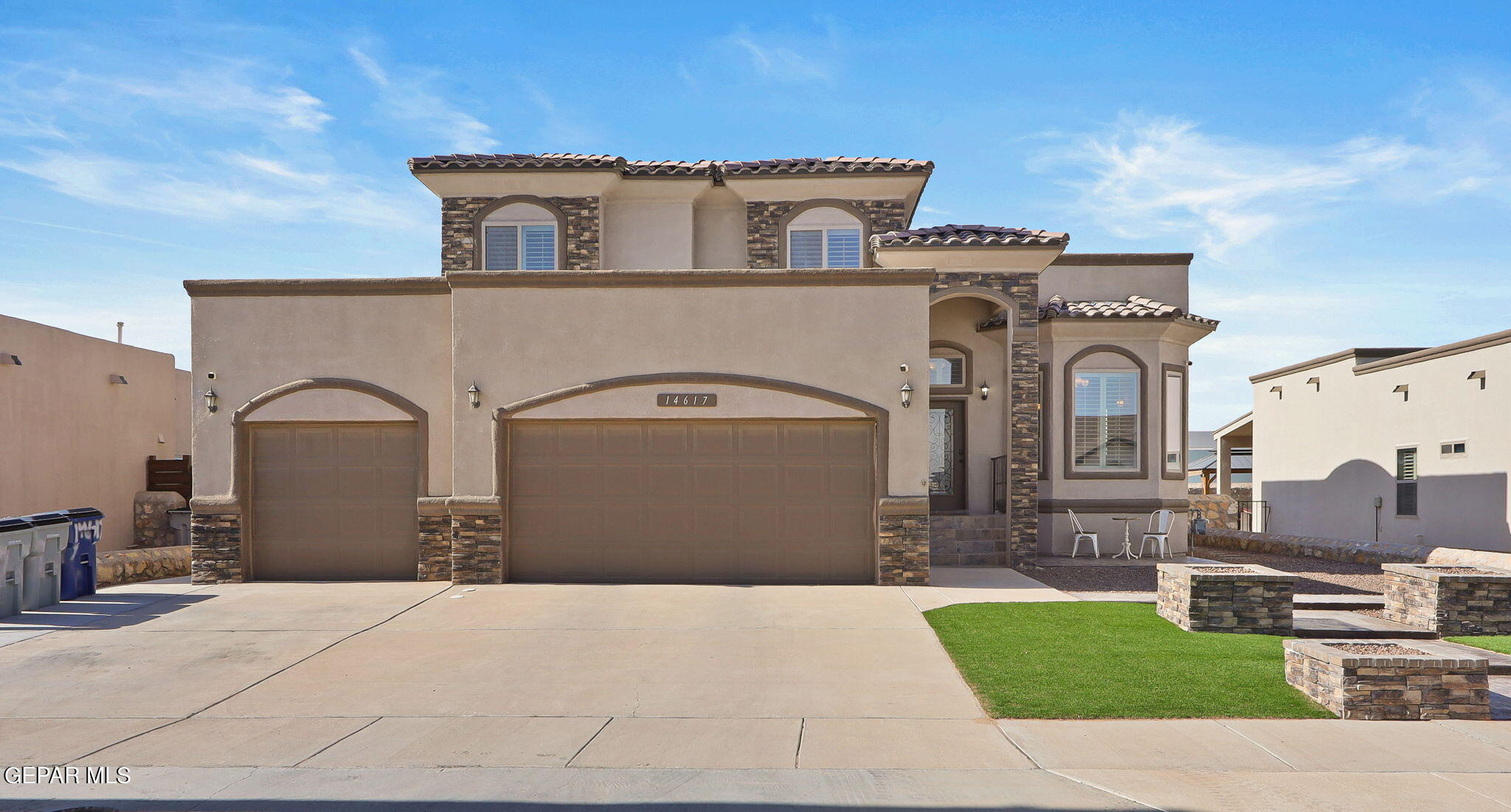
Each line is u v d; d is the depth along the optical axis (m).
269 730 7.55
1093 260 20.86
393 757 6.88
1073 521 18.56
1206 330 19.56
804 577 14.40
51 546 12.77
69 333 21.67
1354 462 22.53
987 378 18.66
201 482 14.84
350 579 14.84
